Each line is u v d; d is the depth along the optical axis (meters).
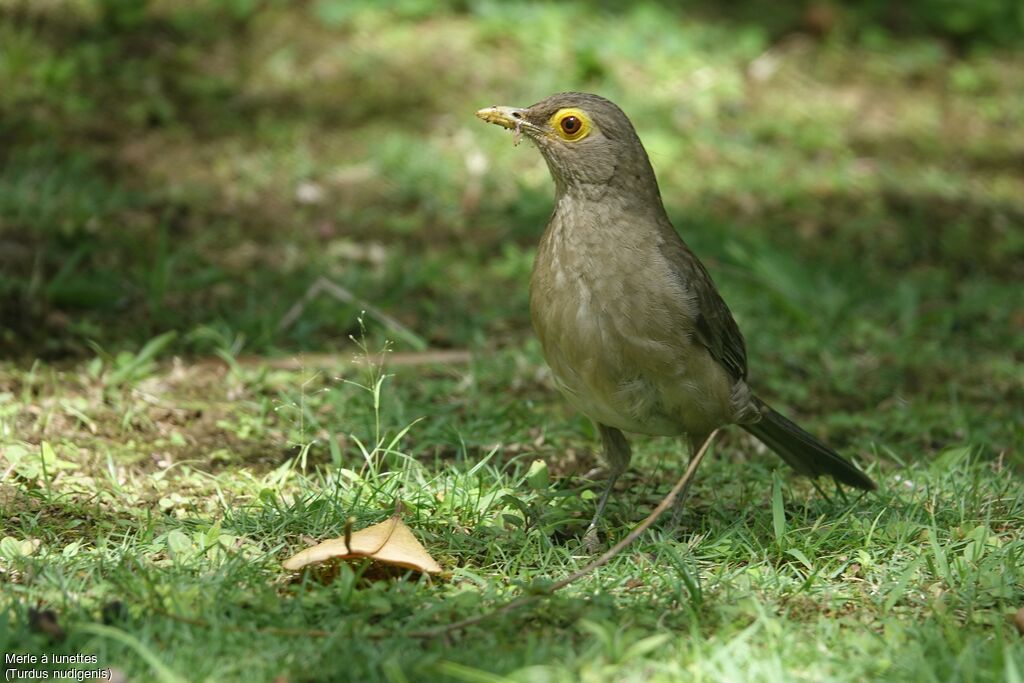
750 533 8.50
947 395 12.37
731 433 11.24
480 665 6.64
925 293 15.25
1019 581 7.89
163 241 13.36
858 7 25.70
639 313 8.39
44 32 19.91
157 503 8.92
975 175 19.83
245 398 11.25
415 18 22.14
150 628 6.85
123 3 20.67
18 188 15.12
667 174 18.08
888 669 6.73
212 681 6.46
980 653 6.88
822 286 14.67
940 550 7.95
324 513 8.52
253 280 13.99
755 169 18.64
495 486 9.02
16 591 7.30
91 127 17.58
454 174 17.17
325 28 21.50
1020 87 23.33
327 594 7.33
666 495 9.59
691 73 21.38
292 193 16.38
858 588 7.83
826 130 20.52
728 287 14.56
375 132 18.28
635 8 23.53
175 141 17.56
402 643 6.86
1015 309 14.68
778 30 24.12
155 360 12.00
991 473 9.88
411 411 10.92
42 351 11.93
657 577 7.86
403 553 7.64
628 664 6.69
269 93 19.25
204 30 20.83
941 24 25.42
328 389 11.29
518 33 21.66
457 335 13.05
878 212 17.81
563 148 8.58
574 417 11.13
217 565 7.69
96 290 12.98
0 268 13.44
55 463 9.22
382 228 15.77
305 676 6.55
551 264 8.56
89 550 8.01
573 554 8.41
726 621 7.22
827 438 11.38
